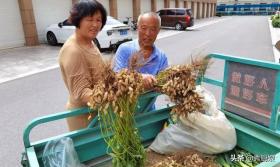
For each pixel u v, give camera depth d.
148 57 2.45
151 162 2.11
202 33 17.48
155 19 2.34
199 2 38.75
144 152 1.77
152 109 2.43
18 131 4.07
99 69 1.67
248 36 15.17
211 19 37.72
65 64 1.85
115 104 1.49
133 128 1.67
